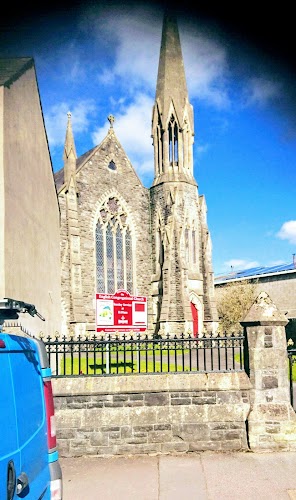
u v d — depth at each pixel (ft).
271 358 25.68
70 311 93.97
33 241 47.19
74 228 97.76
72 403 25.02
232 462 23.20
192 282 114.42
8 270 35.22
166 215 114.21
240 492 19.48
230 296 134.72
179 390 25.35
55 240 72.95
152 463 23.36
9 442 10.37
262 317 25.76
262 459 23.56
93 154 108.27
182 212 115.03
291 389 25.88
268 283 135.85
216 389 25.45
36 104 50.39
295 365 52.06
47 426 14.37
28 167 45.06
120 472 22.20
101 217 108.17
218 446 25.08
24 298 41.14
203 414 25.27
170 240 110.52
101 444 24.73
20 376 12.14
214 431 25.18
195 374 25.91
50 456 14.26
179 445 25.00
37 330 47.50
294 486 20.01
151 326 111.45
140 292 112.68
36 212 49.57
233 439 25.17
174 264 110.52
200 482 20.68
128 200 114.21
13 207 37.58
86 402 25.08
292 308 125.90
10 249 36.06
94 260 104.12
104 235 108.17
